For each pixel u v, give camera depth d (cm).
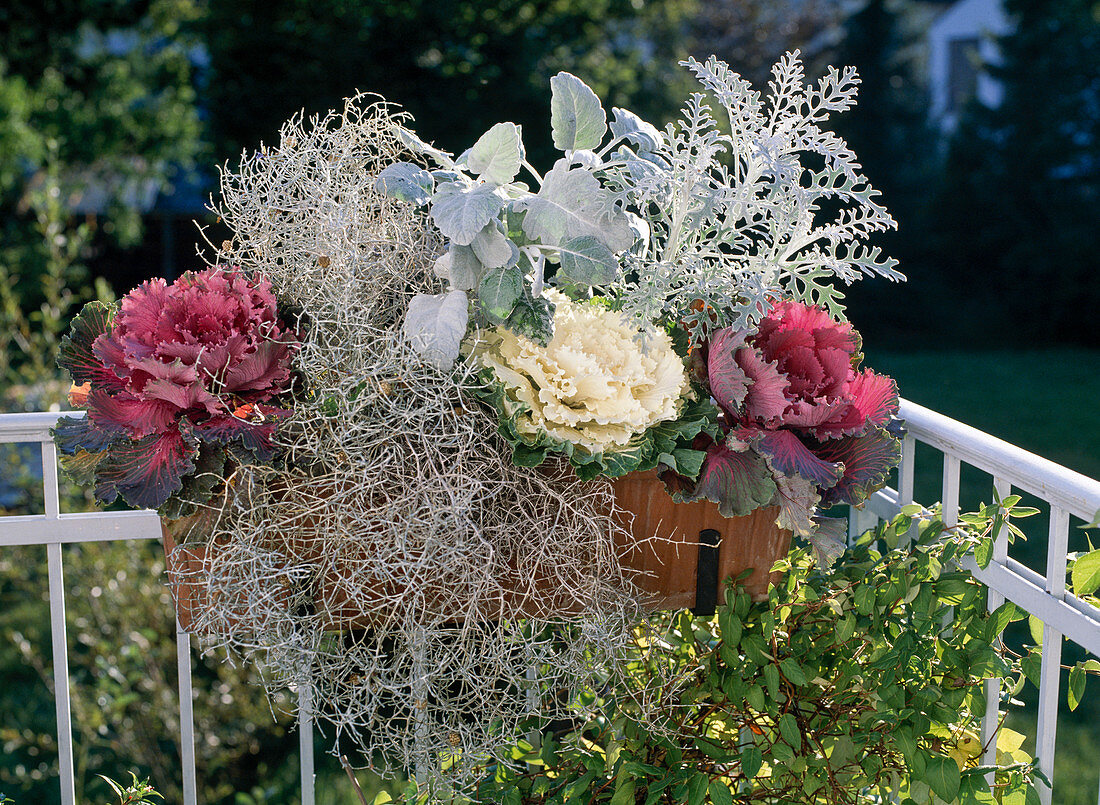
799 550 137
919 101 995
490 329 113
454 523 106
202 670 303
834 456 114
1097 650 103
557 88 114
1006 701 134
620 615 114
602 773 130
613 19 764
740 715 134
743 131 118
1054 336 960
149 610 282
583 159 118
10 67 848
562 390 105
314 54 651
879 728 125
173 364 99
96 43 908
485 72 674
